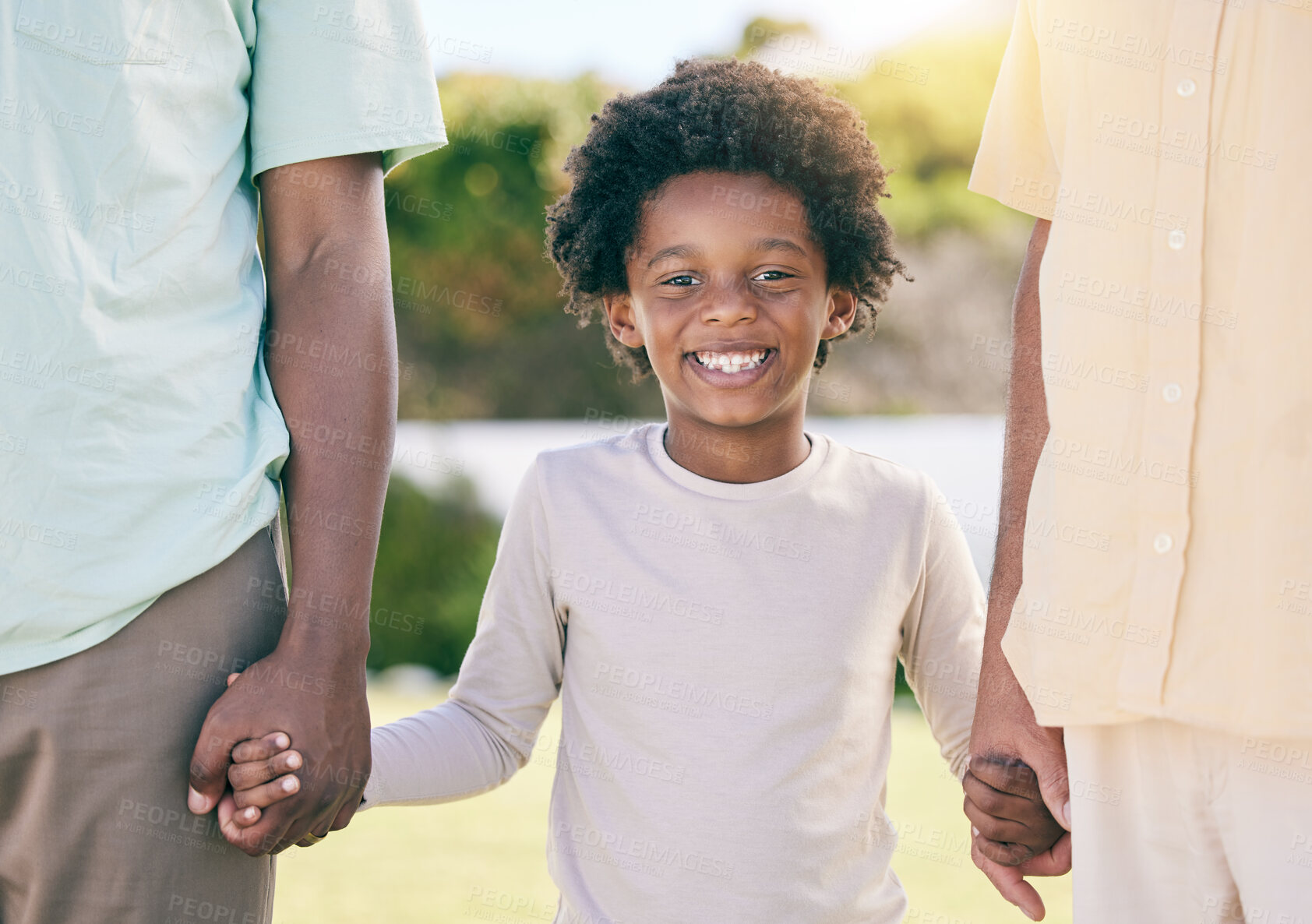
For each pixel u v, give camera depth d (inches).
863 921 63.7
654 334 67.8
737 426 65.6
